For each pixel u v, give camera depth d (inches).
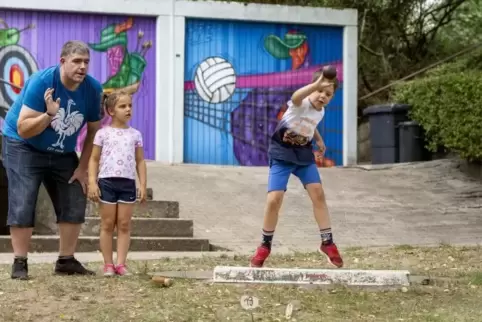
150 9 726.5
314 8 769.6
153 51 734.5
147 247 412.5
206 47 748.0
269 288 245.9
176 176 639.1
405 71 944.9
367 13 911.7
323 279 251.0
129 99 284.7
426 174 668.1
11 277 265.4
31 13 703.7
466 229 488.1
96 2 711.7
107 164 278.7
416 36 953.5
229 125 753.6
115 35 725.3
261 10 755.4
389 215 532.7
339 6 884.0
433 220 518.0
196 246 421.1
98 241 401.1
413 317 212.2
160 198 562.3
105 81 723.4
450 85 659.4
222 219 514.3
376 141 745.6
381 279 252.5
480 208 557.0
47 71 263.3
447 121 661.9
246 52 758.5
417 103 713.6
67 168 277.1
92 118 279.0
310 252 367.2
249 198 579.5
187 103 743.7
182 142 737.0
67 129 269.3
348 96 783.7
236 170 689.6
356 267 313.1
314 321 206.5
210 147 749.3
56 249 396.2
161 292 239.0
